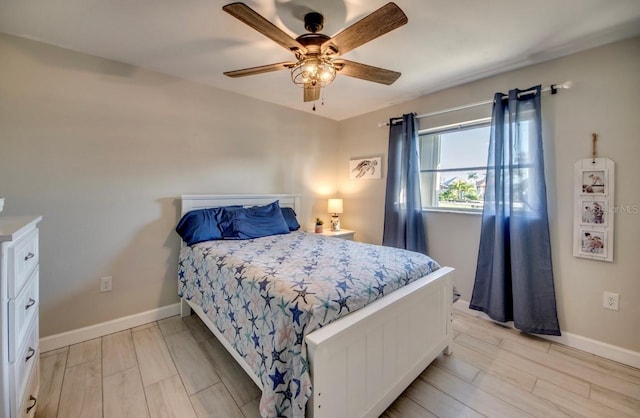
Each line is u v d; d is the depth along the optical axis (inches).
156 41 77.7
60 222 81.7
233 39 76.7
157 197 98.7
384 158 136.9
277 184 133.8
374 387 54.4
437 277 72.4
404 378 61.9
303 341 44.8
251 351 55.4
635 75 72.8
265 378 48.4
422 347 68.1
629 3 61.0
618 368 72.9
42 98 78.5
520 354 79.3
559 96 84.3
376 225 141.4
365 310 53.2
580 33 72.8
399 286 64.7
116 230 90.7
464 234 107.6
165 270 100.8
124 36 75.3
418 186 118.0
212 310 75.0
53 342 80.6
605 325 78.0
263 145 127.8
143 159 95.4
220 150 114.0
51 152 80.0
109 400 60.9
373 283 59.1
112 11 64.6
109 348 81.3
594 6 62.1
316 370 43.3
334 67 68.0
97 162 87.0
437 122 114.6
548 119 86.1
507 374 70.6
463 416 57.3
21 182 76.3
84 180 85.0
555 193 85.3
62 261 82.2
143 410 58.2
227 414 57.5
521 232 88.8
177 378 68.3
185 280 93.4
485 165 104.3
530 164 88.1
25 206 77.0
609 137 76.4
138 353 78.8
